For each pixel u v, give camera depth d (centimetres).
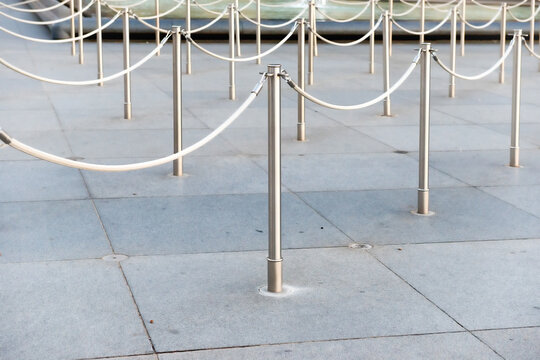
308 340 472
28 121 1070
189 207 729
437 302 529
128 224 678
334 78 1490
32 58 1675
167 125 1066
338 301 529
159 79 1453
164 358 448
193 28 2069
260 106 1211
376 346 465
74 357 448
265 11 2191
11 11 2284
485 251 627
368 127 1080
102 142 968
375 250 627
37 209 712
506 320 502
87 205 728
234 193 775
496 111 1193
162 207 727
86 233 654
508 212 727
